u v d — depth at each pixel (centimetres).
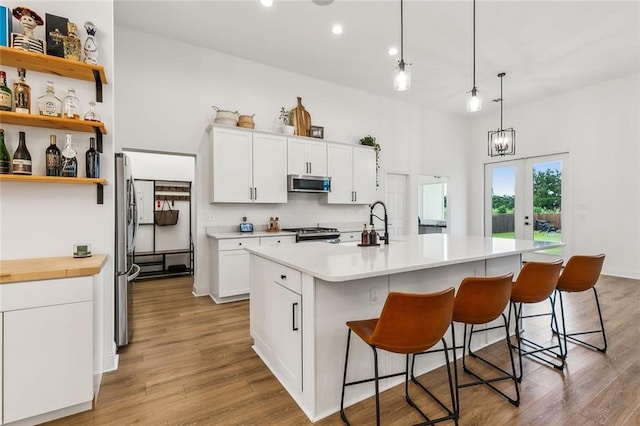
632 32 383
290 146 468
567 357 246
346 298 187
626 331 294
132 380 215
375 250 243
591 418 174
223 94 448
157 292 446
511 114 664
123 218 264
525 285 214
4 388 159
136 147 393
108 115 225
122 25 381
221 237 388
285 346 208
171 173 606
